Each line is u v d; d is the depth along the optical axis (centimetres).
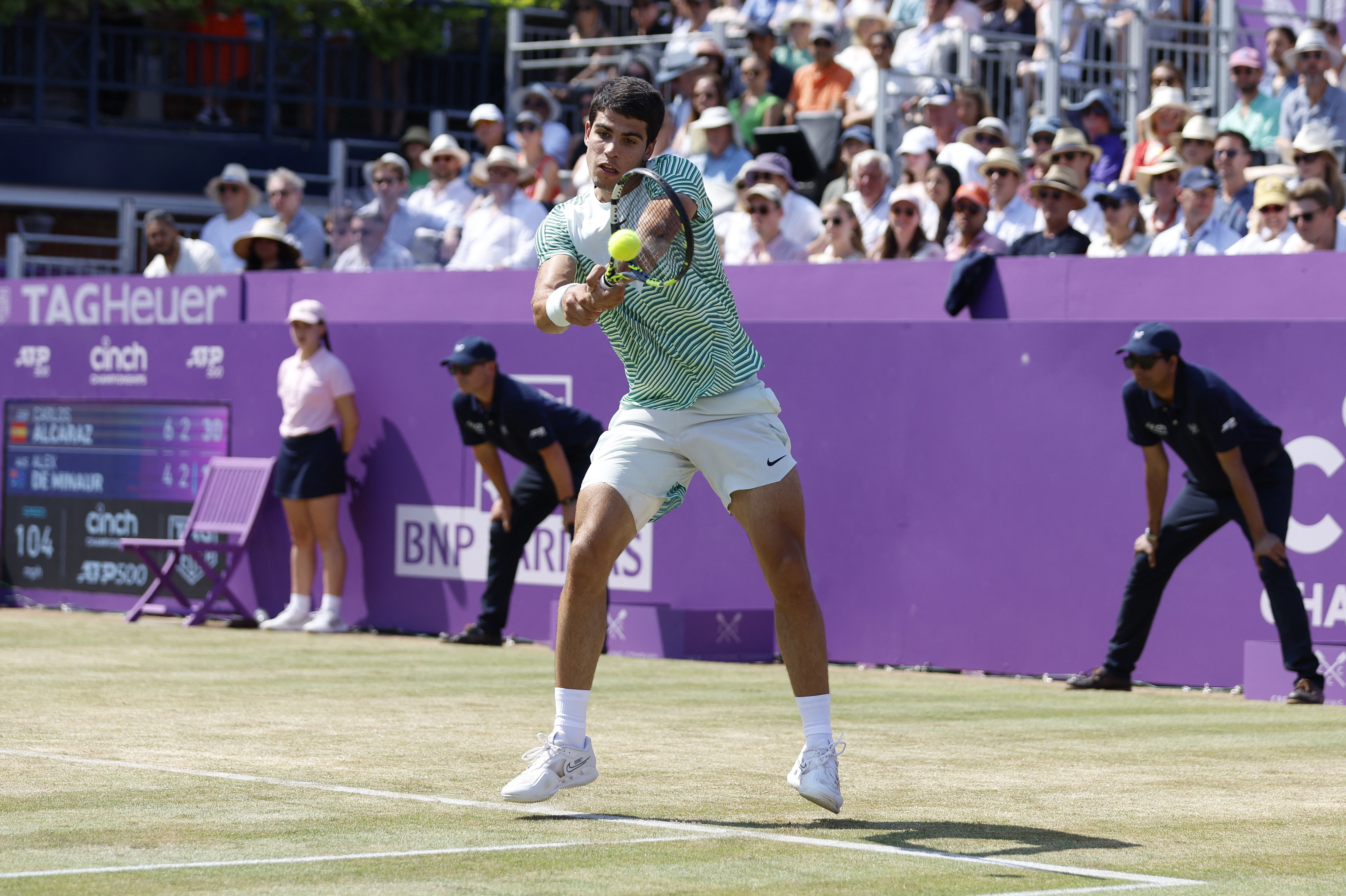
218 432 2014
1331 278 1486
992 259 1645
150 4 3366
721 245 2092
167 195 3381
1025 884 616
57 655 1595
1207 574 1481
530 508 1747
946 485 1598
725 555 1717
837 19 2656
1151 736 1126
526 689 1353
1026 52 2375
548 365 1802
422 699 1278
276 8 3469
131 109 3403
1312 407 1448
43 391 2158
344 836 702
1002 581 1569
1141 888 611
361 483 1916
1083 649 1529
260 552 1992
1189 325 1498
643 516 773
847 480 1645
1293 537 1459
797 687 759
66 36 3319
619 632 1723
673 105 2555
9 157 3244
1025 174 2203
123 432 2088
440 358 1866
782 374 1677
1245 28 2584
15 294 2288
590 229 765
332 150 2970
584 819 753
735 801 814
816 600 757
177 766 913
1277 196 1733
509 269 1950
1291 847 711
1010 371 1564
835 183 2195
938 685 1485
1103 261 1588
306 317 1872
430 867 636
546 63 2761
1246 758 1012
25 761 928
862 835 721
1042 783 896
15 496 2181
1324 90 2128
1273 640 1452
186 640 1775
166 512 2053
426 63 3650
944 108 2172
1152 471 1378
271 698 1277
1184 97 2295
